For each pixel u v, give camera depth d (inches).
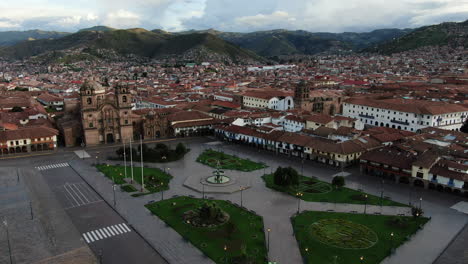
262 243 3275.1
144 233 3469.5
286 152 6274.6
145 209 4015.8
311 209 4013.3
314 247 3213.6
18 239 3378.4
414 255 3093.0
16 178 5059.1
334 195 4409.5
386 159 5032.0
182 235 3422.7
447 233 3476.9
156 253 3134.8
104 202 4224.9
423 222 3690.9
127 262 2997.0
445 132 6496.1
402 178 4881.9
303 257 3048.7
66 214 3909.9
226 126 7460.6
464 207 4052.7
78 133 7017.7
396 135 6368.1
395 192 4512.8
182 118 7810.0
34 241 3341.5
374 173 5152.6
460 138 6067.9
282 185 4478.3
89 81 6894.7
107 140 7160.4
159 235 3432.6
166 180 4948.3
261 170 5383.9
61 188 4682.6
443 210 3978.8
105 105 6924.2
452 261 2999.5
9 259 3038.9
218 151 6491.1
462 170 4409.5
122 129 7150.6
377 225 3627.0
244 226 3599.9
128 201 4234.7
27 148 6417.3
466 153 5152.6
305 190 4564.5
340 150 5452.8
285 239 3361.2
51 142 6589.6
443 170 4517.7
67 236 3432.6
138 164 5733.3
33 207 4089.6
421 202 4192.9
